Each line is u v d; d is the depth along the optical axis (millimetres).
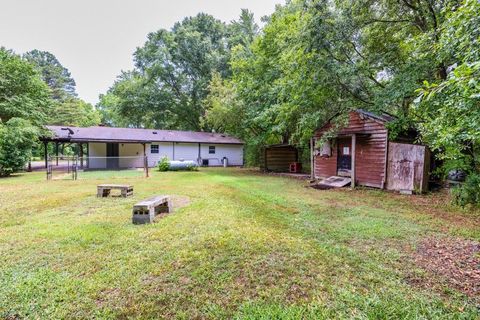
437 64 6266
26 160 13711
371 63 8656
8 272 2764
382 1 7641
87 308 2176
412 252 3348
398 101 8023
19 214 5234
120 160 19234
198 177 12562
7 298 2293
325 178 11281
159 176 13016
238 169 18578
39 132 14164
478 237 3879
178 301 2270
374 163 9109
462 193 5855
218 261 3014
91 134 17375
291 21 12039
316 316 2049
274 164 16688
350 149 10250
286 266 2898
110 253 3254
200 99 25672
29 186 9242
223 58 25047
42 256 3170
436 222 4691
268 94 14312
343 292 2387
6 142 12648
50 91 17547
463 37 3307
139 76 26797
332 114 10383
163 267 2871
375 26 8484
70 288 2453
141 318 2053
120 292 2402
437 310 2125
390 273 2768
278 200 6789
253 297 2324
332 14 7828
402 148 8188
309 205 6215
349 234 4055
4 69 14234
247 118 16578
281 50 11906
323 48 8125
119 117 29031
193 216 4992
